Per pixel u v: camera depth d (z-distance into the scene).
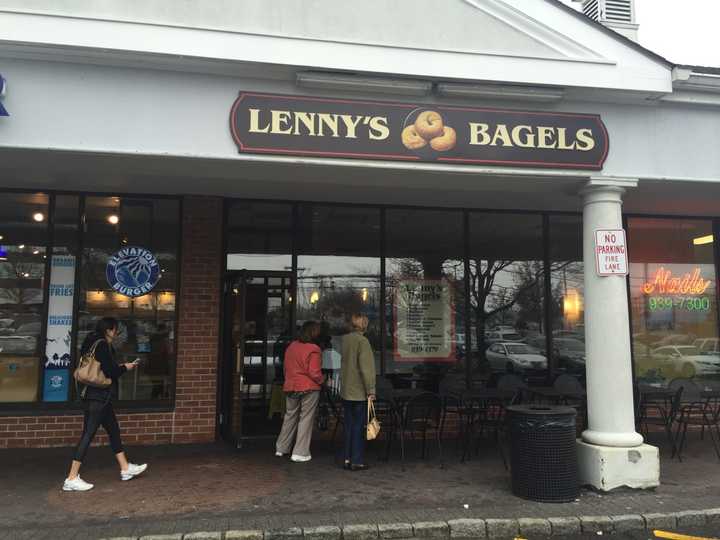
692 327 9.77
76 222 8.06
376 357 8.70
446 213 9.12
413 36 6.09
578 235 9.49
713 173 6.71
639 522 5.29
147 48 5.45
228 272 8.40
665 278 9.77
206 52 5.56
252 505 5.53
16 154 5.59
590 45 6.34
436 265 9.01
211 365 8.16
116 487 6.06
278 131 5.82
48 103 5.44
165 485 6.14
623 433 6.24
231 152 5.75
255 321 8.68
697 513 5.42
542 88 6.29
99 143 5.50
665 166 6.62
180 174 6.50
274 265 8.59
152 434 7.90
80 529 4.88
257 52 5.67
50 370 7.81
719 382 9.73
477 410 7.91
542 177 6.45
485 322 9.05
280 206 8.67
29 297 7.87
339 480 6.38
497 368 9.00
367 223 8.88
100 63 5.53
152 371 8.10
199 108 5.73
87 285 8.03
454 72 6.07
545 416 5.78
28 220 7.95
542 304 9.24
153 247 8.25
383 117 6.03
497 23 6.27
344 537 4.89
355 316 7.06
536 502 5.69
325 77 5.85
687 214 9.84
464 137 6.18
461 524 5.07
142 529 4.88
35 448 7.58
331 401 8.45
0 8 5.25
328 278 8.71
